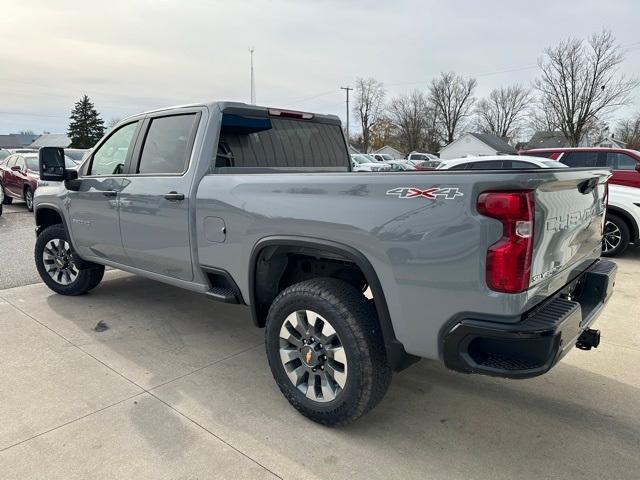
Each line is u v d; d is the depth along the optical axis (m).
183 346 3.88
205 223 3.24
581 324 2.43
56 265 5.00
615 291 5.41
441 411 2.97
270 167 3.71
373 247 2.38
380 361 2.52
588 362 3.62
